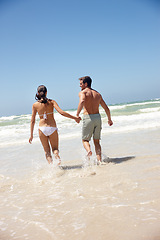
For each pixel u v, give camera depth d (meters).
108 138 7.02
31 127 4.31
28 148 6.59
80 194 2.74
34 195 2.87
